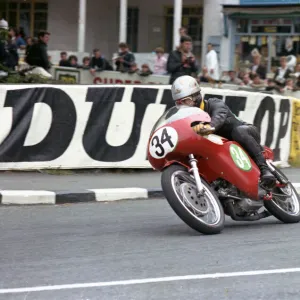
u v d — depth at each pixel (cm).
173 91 813
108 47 3169
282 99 1434
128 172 1288
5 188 1087
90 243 784
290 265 686
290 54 2608
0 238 817
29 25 3259
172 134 780
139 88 1274
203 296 591
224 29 2698
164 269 671
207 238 801
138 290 608
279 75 2067
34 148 1221
